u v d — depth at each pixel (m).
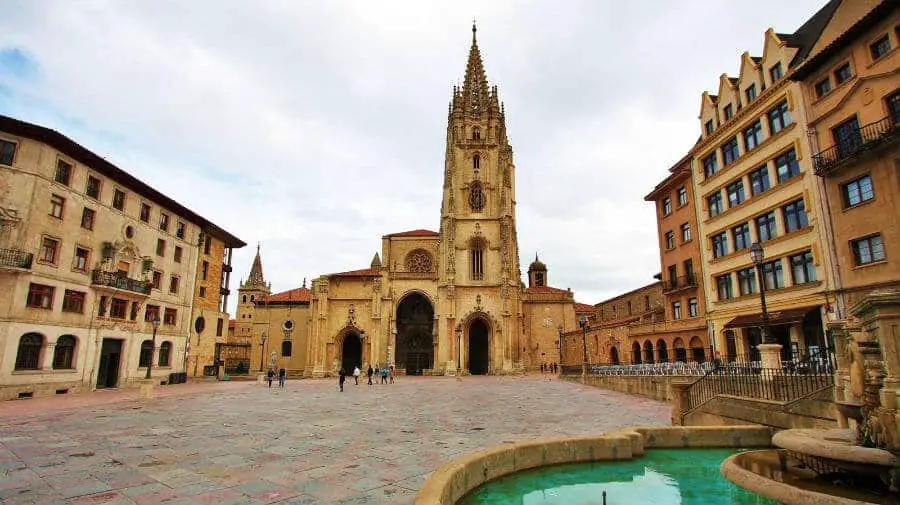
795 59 30.80
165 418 20.62
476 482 10.04
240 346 92.31
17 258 32.94
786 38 34.31
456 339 67.62
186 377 51.50
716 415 17.47
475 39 87.62
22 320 33.12
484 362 71.38
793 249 29.91
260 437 15.65
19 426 18.03
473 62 85.00
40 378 34.25
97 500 8.69
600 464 12.32
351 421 19.73
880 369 9.41
